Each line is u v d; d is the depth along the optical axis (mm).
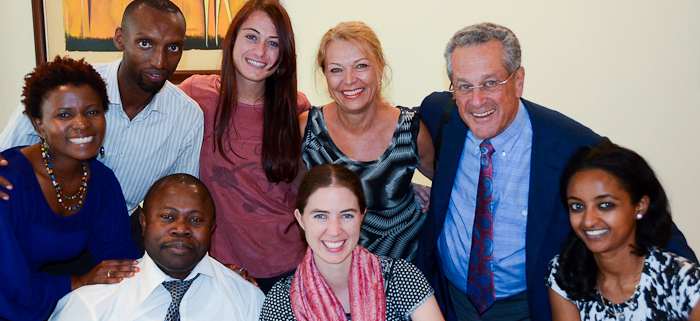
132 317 1770
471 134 1938
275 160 2156
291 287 1801
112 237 2025
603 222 1623
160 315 1799
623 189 1599
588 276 1726
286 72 2137
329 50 2006
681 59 2822
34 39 3129
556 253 1817
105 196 1983
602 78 2916
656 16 2820
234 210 2178
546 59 2961
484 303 2012
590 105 2949
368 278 1768
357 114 2094
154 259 1782
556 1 2904
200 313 1823
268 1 2084
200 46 3049
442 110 2068
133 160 2189
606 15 2865
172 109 2166
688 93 2834
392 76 3094
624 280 1682
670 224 1642
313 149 2199
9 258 1663
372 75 2008
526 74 3002
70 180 1837
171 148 2221
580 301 1766
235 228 2162
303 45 3191
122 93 2045
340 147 2164
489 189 1891
